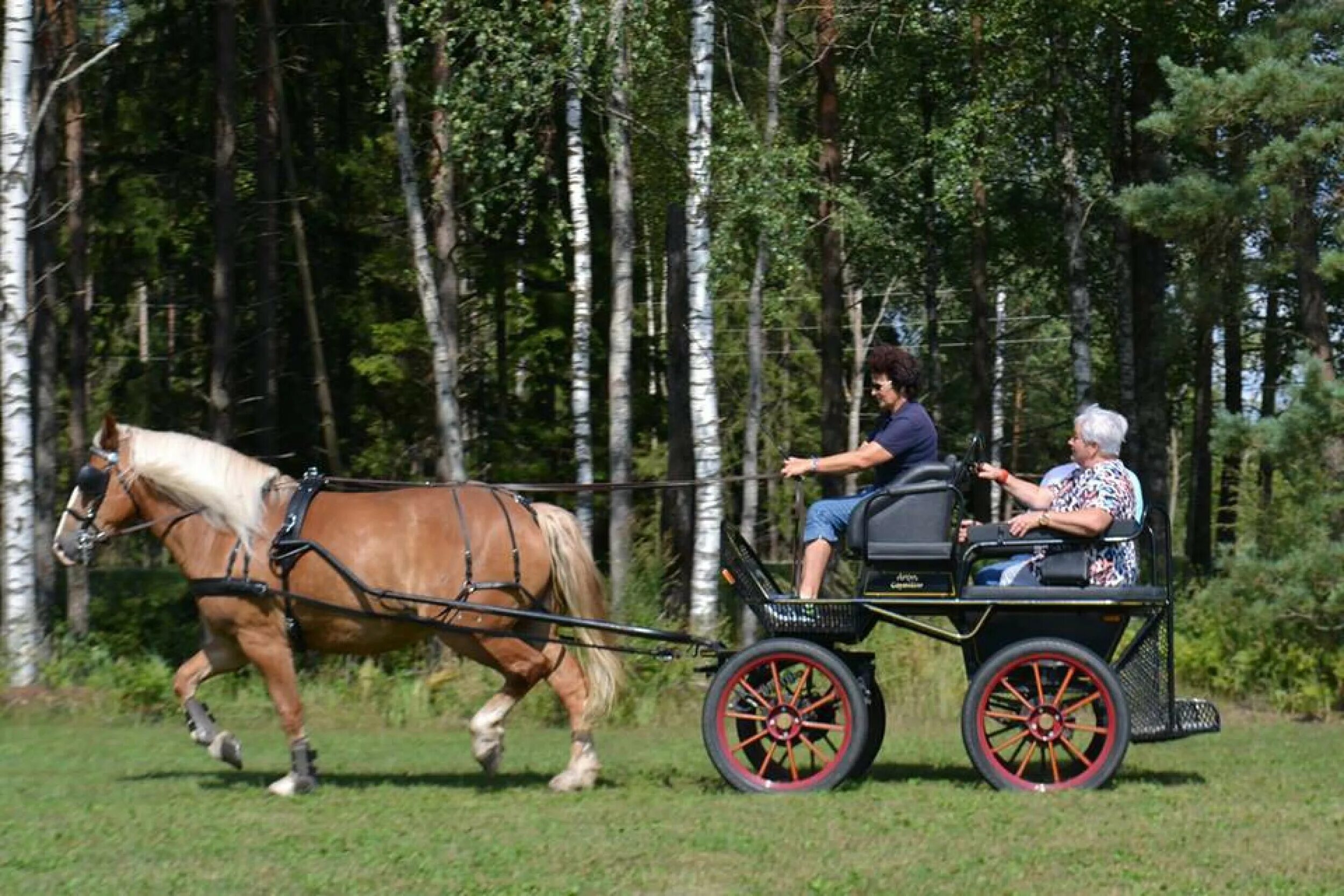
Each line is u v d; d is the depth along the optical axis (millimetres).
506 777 11875
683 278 23344
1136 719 10734
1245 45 19703
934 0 28859
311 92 29016
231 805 10312
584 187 25078
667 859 8469
